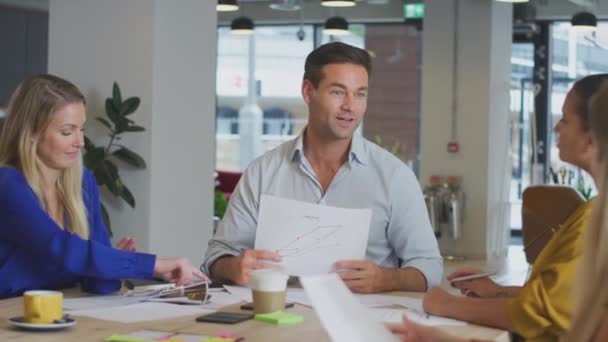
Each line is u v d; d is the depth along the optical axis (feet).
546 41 49.37
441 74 42.68
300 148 12.30
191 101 26.58
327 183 12.28
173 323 9.34
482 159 42.09
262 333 8.92
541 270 8.97
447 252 42.47
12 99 11.53
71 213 11.78
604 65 49.52
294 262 11.44
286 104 56.80
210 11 27.14
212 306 10.35
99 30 25.68
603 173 6.99
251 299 10.81
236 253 12.34
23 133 11.33
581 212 8.95
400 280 11.69
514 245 48.42
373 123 53.52
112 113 24.63
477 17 42.06
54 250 10.86
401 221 12.22
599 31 49.37
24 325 8.87
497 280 34.68
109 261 10.89
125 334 8.75
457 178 42.14
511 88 46.93
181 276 11.11
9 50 48.29
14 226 11.02
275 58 56.39
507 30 44.32
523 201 24.32
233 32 47.91
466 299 9.76
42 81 11.45
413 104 52.90
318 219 11.53
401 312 10.13
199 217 26.99
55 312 9.07
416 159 53.01
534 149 44.55
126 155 24.88
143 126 25.30
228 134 57.72
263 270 9.98
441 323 9.57
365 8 52.08
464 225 42.42
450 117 42.60
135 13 25.32
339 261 11.39
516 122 49.93
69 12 26.00
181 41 26.13
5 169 11.18
